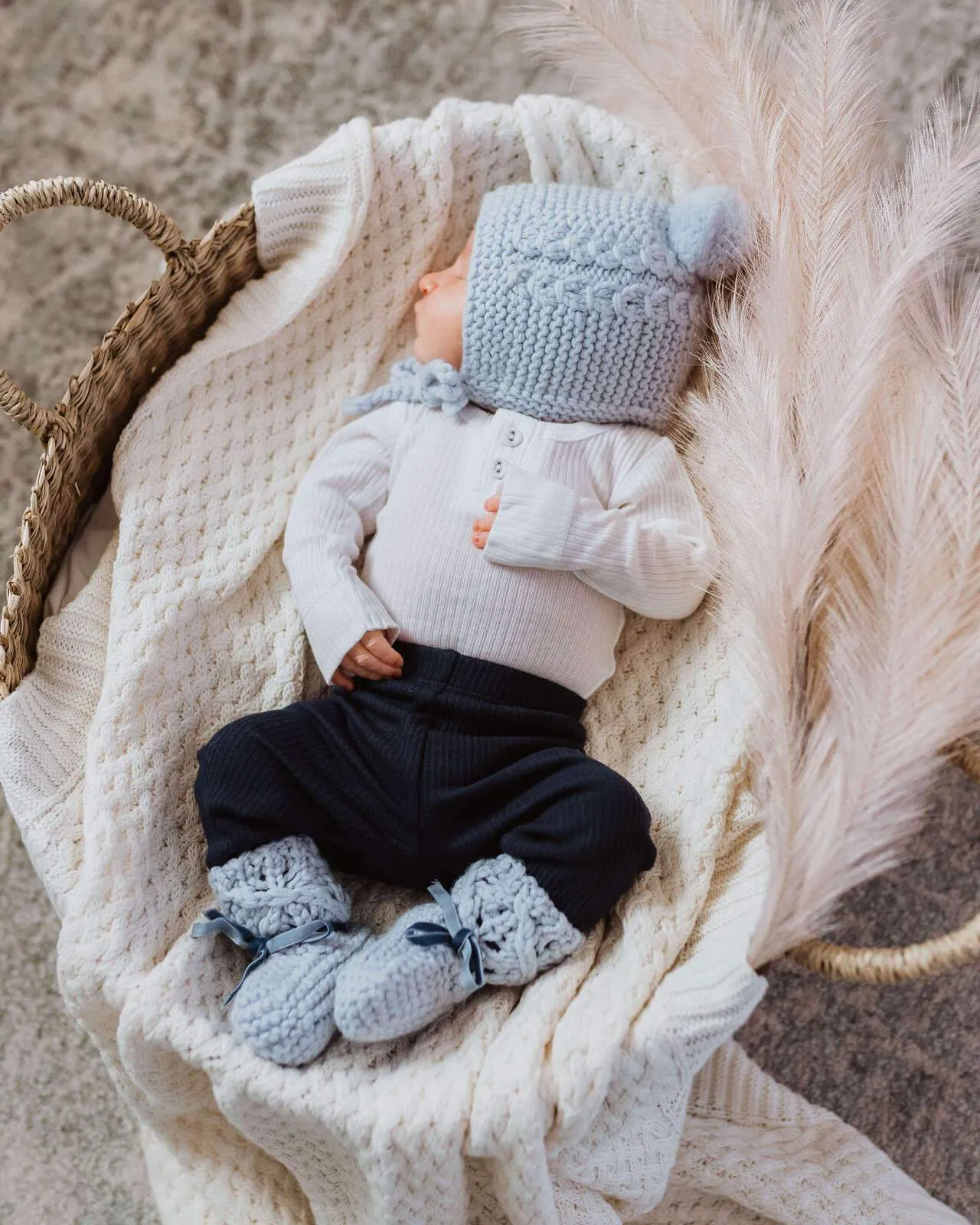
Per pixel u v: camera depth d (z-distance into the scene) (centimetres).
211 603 129
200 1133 123
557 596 123
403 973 102
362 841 117
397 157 136
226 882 112
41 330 180
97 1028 114
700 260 121
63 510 132
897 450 105
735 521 110
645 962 109
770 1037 150
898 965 97
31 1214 146
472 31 183
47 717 122
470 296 124
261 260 141
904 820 96
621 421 129
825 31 118
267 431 138
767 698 101
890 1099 148
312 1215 121
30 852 117
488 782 116
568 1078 98
